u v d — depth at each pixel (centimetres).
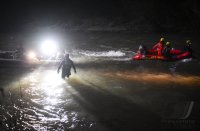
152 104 958
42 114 881
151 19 3484
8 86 1181
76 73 1409
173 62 1652
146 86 1175
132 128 777
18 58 1691
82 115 868
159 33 3162
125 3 3775
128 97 1033
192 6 3509
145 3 3700
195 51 2031
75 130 768
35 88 1152
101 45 2373
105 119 837
